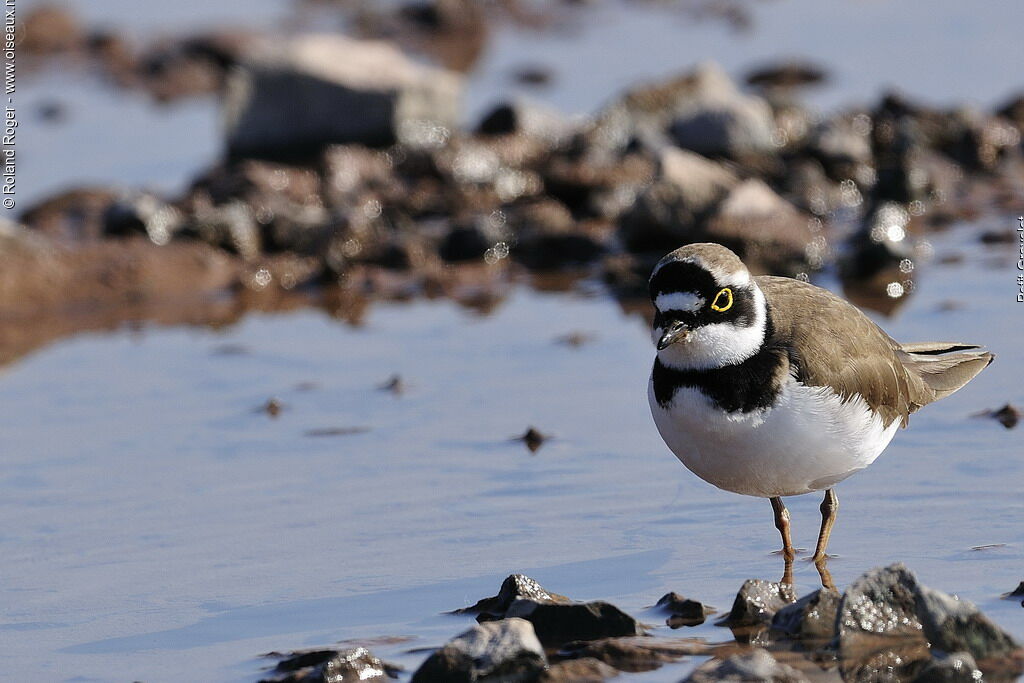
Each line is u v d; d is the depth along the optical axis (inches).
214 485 446.3
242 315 644.1
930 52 995.9
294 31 1140.5
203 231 711.1
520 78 1007.6
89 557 398.6
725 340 354.3
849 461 369.7
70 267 676.7
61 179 835.4
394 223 744.3
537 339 579.8
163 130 940.6
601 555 381.4
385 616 351.3
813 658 314.0
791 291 382.9
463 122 915.4
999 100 880.9
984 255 653.9
